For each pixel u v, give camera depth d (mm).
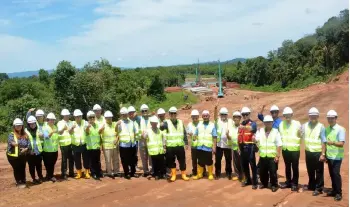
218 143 11891
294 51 77688
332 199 9477
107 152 12406
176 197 10250
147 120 12820
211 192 10578
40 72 80688
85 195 10547
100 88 40562
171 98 60188
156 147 12023
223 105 45594
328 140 9477
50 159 11891
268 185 10742
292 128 10156
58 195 10625
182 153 11953
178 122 11898
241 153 10766
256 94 62000
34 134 11656
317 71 66562
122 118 12344
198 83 91000
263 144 10328
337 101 34281
